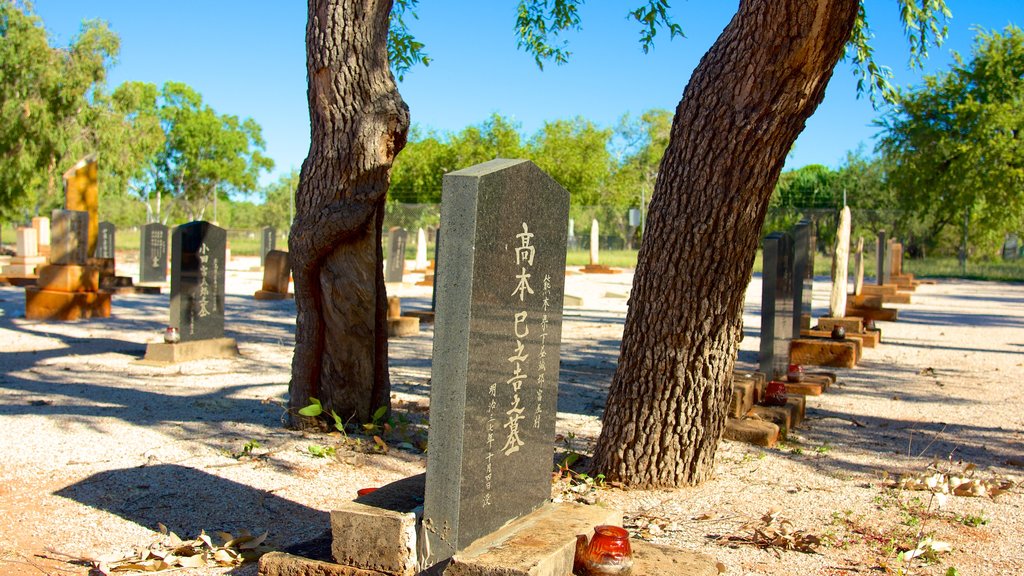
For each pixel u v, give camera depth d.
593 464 5.56
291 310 16.59
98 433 6.36
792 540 4.39
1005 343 13.75
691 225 4.98
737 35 4.70
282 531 4.48
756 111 4.68
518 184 3.71
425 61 8.84
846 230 12.83
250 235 53.62
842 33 4.44
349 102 5.80
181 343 10.02
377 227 6.27
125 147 34.00
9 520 4.51
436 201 44.47
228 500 4.92
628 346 5.35
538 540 3.60
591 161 46.25
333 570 3.58
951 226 40.94
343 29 5.72
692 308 5.12
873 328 13.81
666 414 5.31
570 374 9.99
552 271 4.09
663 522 4.69
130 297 18.19
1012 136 33.59
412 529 3.53
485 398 3.59
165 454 5.81
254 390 8.33
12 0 30.19
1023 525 4.78
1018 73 34.12
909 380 10.05
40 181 32.97
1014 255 43.69
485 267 3.51
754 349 12.27
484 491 3.63
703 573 3.62
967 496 5.36
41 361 9.82
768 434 6.60
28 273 21.64
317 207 6.01
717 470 5.84
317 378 6.53
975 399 8.85
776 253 8.56
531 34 9.21
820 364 11.03
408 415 7.21
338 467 5.65
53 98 31.66
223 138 60.31
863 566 4.11
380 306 6.48
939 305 21.50
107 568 3.83
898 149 35.69
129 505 4.79
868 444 6.80
